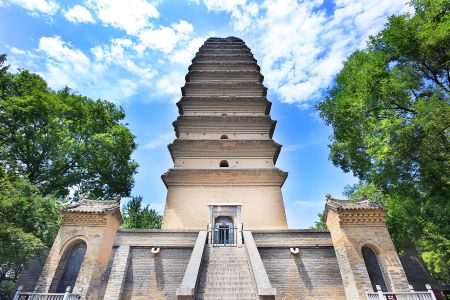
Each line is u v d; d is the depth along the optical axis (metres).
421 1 17.33
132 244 18.23
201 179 25.97
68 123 30.39
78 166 31.67
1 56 26.02
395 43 18.06
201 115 29.77
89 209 16.19
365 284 14.38
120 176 34.25
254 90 32.38
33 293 12.95
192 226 23.95
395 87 17.92
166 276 17.33
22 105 26.89
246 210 24.78
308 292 16.66
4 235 15.00
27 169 27.94
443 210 15.62
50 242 18.39
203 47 38.38
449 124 14.04
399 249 19.58
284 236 18.58
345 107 20.84
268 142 28.02
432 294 13.37
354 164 23.81
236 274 14.95
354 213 16.44
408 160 17.05
